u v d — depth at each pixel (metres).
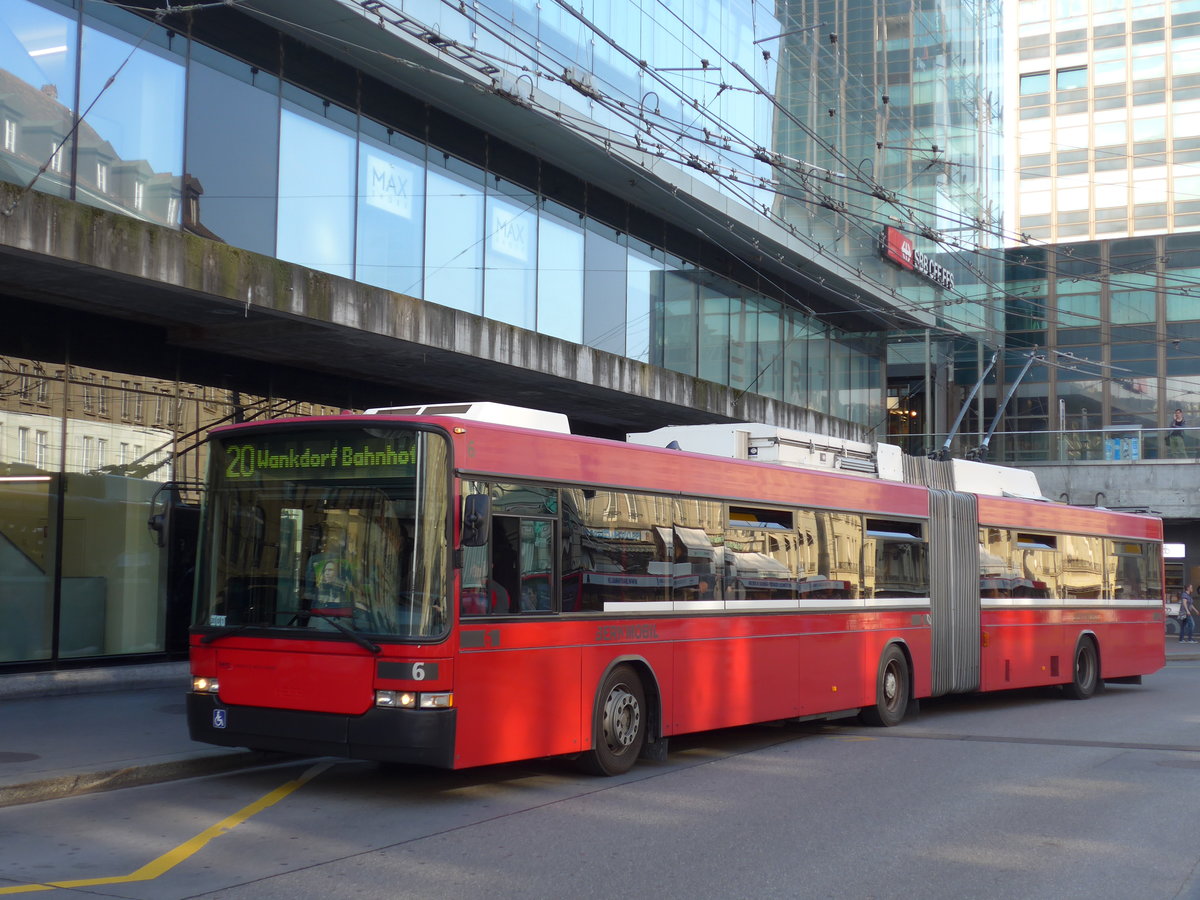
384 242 18.00
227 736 9.66
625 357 23.59
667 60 23.98
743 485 12.94
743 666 12.62
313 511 9.66
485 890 6.95
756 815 9.27
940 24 39.72
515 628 9.78
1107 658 20.77
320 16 15.99
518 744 9.74
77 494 15.52
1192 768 11.88
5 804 9.27
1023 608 18.50
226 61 15.69
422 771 11.12
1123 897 7.05
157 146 14.80
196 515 17.17
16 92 13.20
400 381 20.20
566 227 22.12
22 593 14.93
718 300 27.28
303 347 17.09
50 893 6.74
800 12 30.77
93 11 14.09
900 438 40.12
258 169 16.08
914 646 15.89
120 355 16.05
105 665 15.91
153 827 8.54
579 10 21.02
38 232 12.30
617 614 10.97
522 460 10.07
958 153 40.72
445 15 17.56
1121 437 38.69
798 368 31.08
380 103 18.00
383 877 7.21
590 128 20.64
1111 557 21.30
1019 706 18.59
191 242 13.89
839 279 30.64
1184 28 63.16
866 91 34.41
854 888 7.12
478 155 19.94
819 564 14.09
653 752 11.55
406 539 9.23
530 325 21.06
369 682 9.09
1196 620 43.91
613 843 8.21
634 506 11.34
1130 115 63.69
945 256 39.25
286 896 6.76
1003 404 46.59
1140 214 62.94
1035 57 65.69
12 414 14.75
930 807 9.71
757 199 27.19
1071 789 10.63
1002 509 18.28
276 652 9.52
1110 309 52.03
